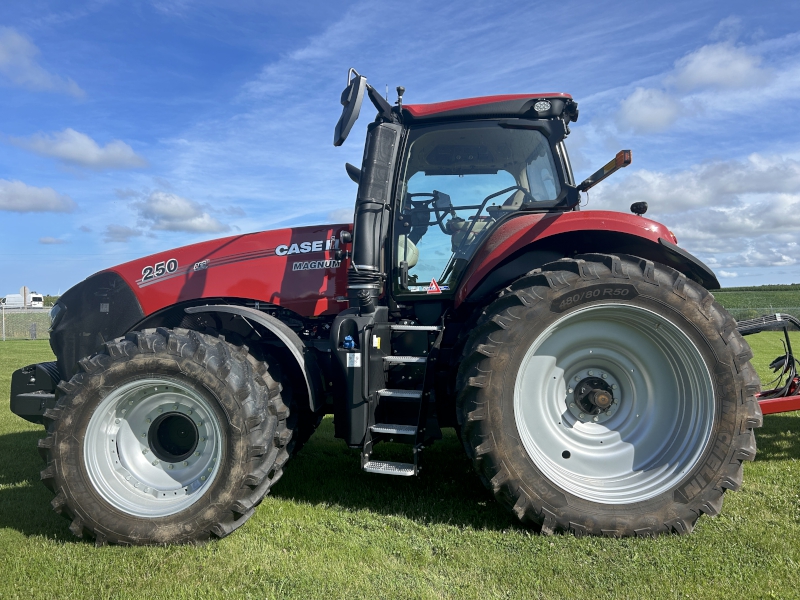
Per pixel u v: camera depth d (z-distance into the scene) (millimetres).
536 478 2648
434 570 2307
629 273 2701
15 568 2430
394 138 3279
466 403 2742
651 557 2371
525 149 3469
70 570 2404
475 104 3377
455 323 3354
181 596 2143
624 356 2854
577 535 2611
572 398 2873
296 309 3488
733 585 2131
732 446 2631
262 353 3162
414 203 3434
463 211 3432
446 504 3092
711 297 2713
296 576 2262
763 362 10062
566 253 3143
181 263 3672
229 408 2695
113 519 2689
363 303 3018
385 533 2703
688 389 2762
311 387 3053
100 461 2785
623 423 2863
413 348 3258
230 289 3545
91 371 2783
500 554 2438
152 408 2877
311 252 3521
